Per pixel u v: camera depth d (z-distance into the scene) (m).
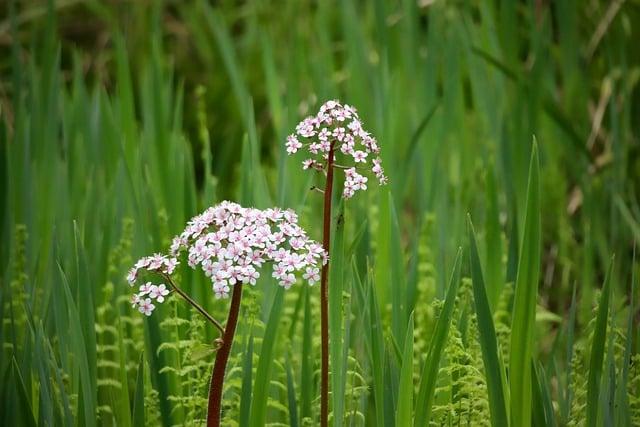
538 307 2.42
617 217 2.62
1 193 2.39
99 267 2.30
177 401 2.13
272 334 1.95
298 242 1.81
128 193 2.45
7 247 2.38
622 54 2.83
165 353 2.12
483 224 2.56
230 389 2.14
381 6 2.91
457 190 2.54
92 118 2.58
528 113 2.59
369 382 2.12
